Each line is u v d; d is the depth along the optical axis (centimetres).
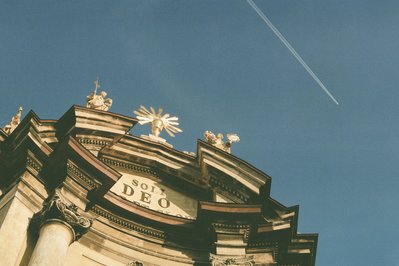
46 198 2822
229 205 2991
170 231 3038
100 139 3092
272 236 3048
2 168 2875
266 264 2989
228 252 2927
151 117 3400
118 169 3180
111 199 2964
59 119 3038
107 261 2875
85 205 2855
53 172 2875
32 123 2891
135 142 3197
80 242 2861
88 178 2895
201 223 3019
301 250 3098
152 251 2980
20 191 2767
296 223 3128
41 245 2623
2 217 2689
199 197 3231
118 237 2962
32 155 2859
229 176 3162
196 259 3006
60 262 2616
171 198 3189
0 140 2922
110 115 3108
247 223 2994
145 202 3128
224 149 3316
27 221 2717
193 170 3238
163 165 3219
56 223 2708
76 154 2877
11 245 2619
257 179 3162
